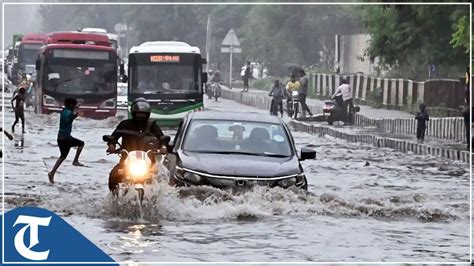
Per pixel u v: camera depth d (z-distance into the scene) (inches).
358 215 1218.6
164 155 1283.2
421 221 1200.2
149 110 1215.6
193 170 1227.2
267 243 993.5
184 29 6806.1
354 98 4377.5
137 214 1153.4
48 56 3464.6
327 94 4722.0
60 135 1616.6
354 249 972.6
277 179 1233.4
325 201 1257.4
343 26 5472.4
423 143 2628.0
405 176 1877.5
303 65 5634.8
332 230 1093.1
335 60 5305.1
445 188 1658.5
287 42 5556.1
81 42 3531.0
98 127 3184.1
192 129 1332.4
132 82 3235.7
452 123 2851.9
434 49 3356.3
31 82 4109.3
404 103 3826.3
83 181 1590.8
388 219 1206.9
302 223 1133.1
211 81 5487.2
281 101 3865.7
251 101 4672.7
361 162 2176.4
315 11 5497.1
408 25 3373.5
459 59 3353.8
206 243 983.6
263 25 5620.1
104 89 3481.8
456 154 2325.3
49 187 1481.3
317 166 2047.2
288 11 5506.9
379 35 3464.6
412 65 3973.9
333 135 3107.8
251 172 1229.7
